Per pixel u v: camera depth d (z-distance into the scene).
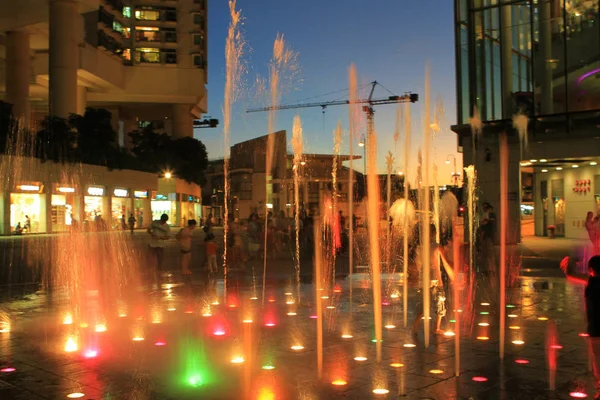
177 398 5.45
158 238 15.08
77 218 45.88
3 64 63.97
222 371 6.40
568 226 31.84
